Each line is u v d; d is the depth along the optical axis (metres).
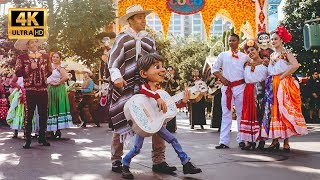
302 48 16.53
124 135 4.26
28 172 4.45
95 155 5.69
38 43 6.78
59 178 4.11
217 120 10.08
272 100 5.84
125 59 4.37
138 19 4.44
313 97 13.60
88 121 13.16
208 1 15.30
